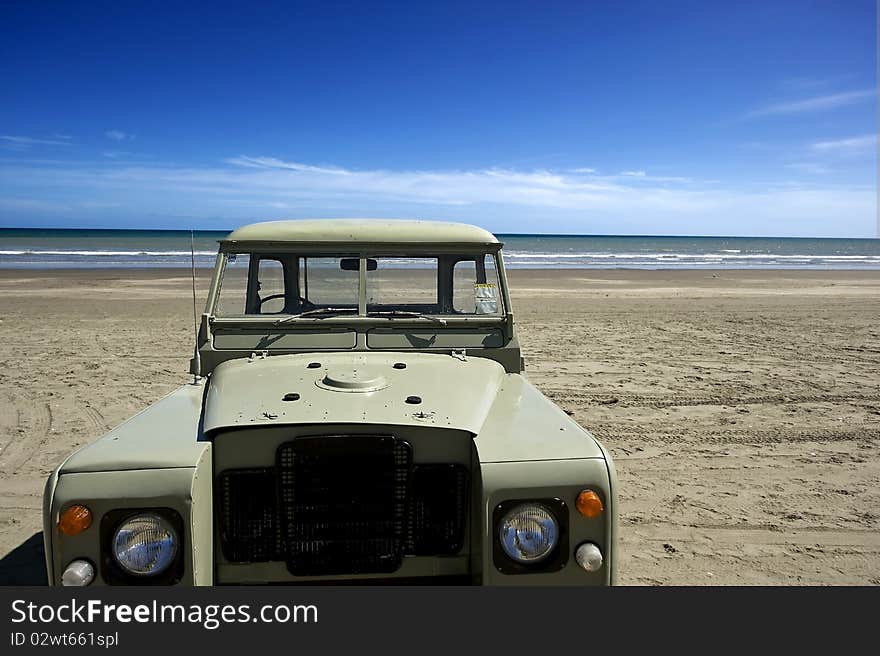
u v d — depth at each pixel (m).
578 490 2.64
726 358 11.34
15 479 5.73
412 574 2.84
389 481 2.76
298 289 4.04
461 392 3.21
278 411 2.84
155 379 9.30
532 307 18.38
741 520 5.10
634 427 7.37
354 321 3.88
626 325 15.17
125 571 2.49
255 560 2.77
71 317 15.34
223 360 3.78
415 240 3.97
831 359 11.27
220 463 2.77
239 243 3.89
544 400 3.41
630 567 4.36
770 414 7.92
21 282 23.44
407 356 3.75
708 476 5.98
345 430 2.78
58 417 7.48
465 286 4.12
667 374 10.01
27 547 4.56
